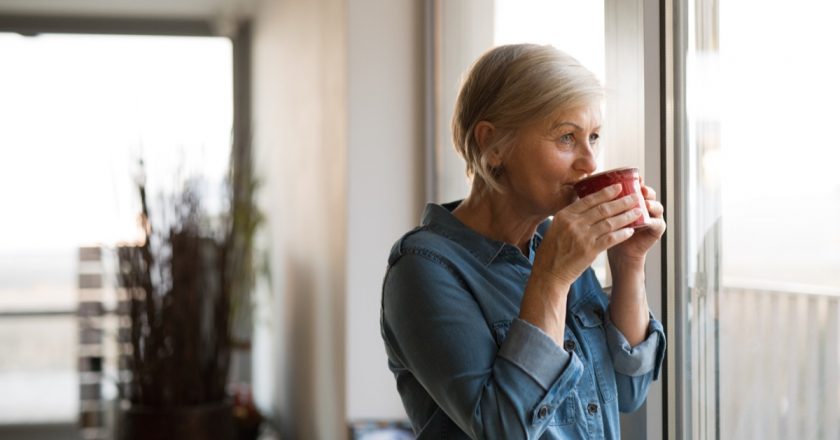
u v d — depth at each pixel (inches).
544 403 44.2
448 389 45.6
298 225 172.4
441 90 112.6
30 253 225.5
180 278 147.3
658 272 61.8
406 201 117.8
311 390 154.9
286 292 189.6
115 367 200.1
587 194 45.6
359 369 117.5
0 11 224.7
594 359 50.2
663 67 61.3
